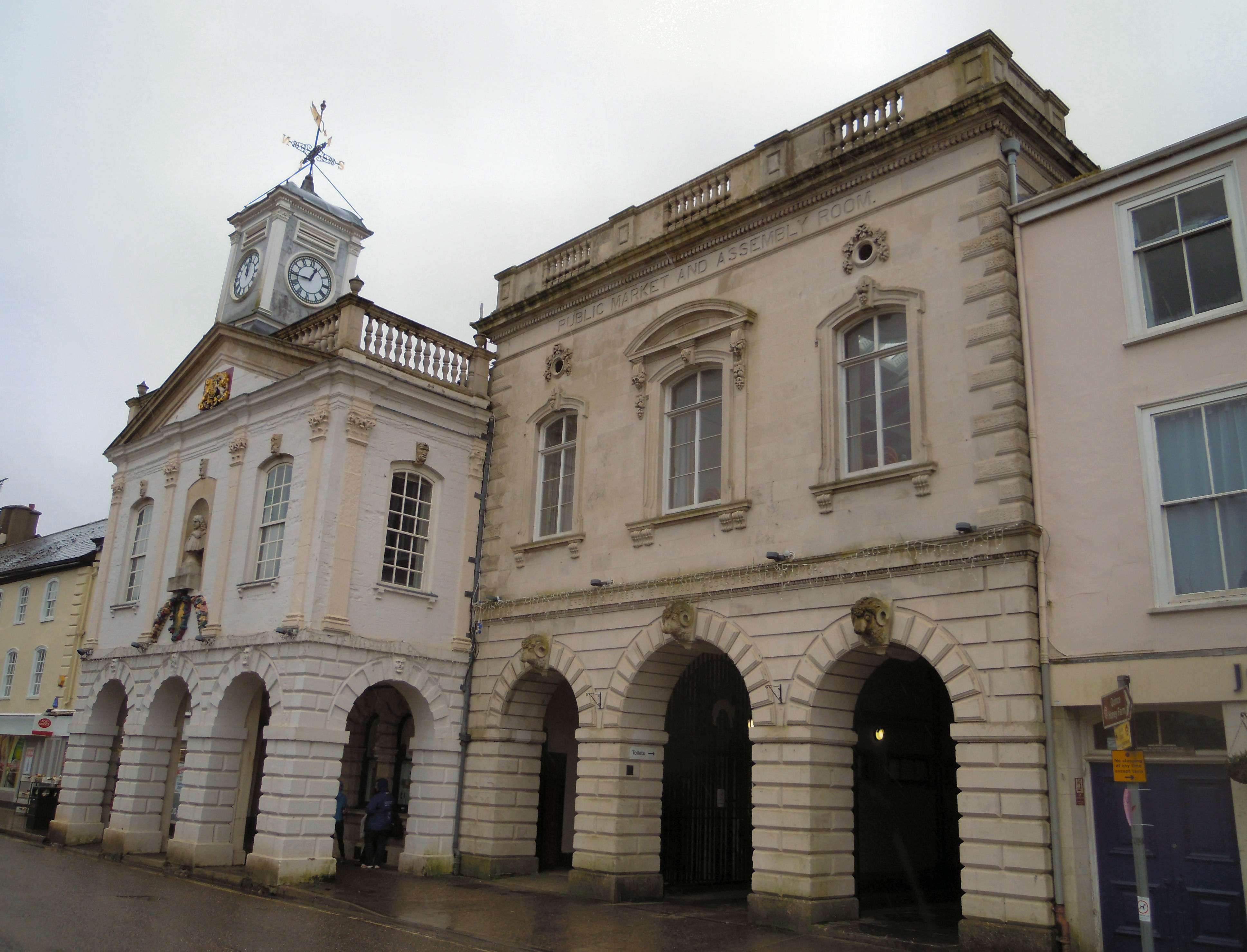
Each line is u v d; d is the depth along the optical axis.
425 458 20.12
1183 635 11.38
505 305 22.25
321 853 17.41
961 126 14.46
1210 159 12.27
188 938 11.86
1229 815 10.99
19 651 36.56
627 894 16.25
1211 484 11.62
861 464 14.97
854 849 15.25
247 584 19.59
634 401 18.34
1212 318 11.88
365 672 18.50
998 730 12.34
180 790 19.88
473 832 19.05
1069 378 12.98
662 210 19.25
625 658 17.08
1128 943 11.39
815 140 16.81
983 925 11.95
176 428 23.33
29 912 12.99
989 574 12.88
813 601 14.63
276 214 31.88
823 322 15.62
